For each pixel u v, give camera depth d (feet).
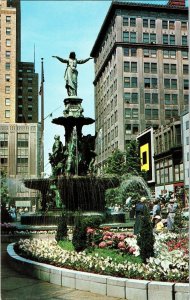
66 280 26.17
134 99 285.02
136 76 287.28
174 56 294.87
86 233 31.86
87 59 78.69
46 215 63.31
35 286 26.27
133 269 24.23
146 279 23.52
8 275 30.07
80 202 67.82
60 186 67.36
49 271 27.66
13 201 145.28
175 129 213.66
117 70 285.43
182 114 204.95
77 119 74.08
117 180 68.23
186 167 197.88
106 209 72.64
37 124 190.39
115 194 110.11
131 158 175.32
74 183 66.69
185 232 49.83
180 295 21.36
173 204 54.44
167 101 289.94
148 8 292.20
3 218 82.99
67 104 75.56
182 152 204.64
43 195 71.20
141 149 255.09
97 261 26.55
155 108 287.48
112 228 59.31
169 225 52.60
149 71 289.74
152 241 26.58
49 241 39.50
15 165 187.01
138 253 27.55
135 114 283.79
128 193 100.32
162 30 294.46
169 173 220.64
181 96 292.20
